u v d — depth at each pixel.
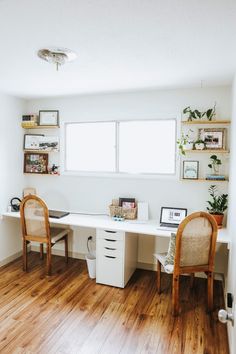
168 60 2.26
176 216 3.17
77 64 2.38
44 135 3.90
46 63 2.36
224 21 1.58
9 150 3.66
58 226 3.92
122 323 2.36
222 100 3.10
